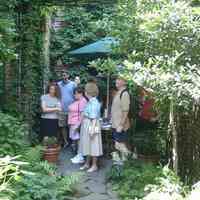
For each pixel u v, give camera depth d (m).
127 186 5.05
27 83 7.14
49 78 8.16
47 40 8.43
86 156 6.22
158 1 4.93
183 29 4.53
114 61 5.28
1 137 4.95
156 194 4.13
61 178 4.96
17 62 7.04
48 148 6.26
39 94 7.65
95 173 5.96
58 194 4.53
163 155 5.66
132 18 5.29
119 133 5.98
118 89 6.07
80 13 11.29
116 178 5.46
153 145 6.29
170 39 4.65
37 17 7.16
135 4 5.30
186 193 4.10
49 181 4.57
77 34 11.11
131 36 5.29
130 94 6.27
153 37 4.80
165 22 4.55
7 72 6.97
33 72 7.35
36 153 5.19
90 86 6.22
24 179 4.40
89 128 6.07
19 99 7.06
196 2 4.80
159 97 4.55
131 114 6.59
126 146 6.09
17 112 6.89
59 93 7.19
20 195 4.18
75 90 7.25
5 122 5.05
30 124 7.16
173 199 3.99
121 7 5.51
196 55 4.59
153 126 6.60
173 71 4.21
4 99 6.89
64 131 7.67
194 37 4.54
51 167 5.07
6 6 6.12
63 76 7.87
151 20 4.64
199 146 4.49
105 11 11.35
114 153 5.91
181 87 4.04
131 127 6.59
